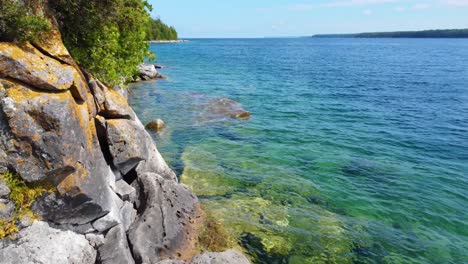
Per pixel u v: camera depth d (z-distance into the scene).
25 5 8.14
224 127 24.20
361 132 24.17
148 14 13.74
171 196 11.64
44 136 7.42
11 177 7.32
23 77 7.39
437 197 15.05
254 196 14.48
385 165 18.39
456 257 11.37
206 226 11.74
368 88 42.53
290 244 11.45
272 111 29.56
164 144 20.12
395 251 11.52
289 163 18.25
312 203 14.24
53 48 8.61
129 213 10.55
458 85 45.38
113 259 8.82
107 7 10.86
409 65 72.94
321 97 36.34
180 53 103.88
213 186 15.08
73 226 8.58
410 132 24.38
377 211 13.87
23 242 7.50
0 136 7.15
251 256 10.76
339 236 12.09
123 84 15.16
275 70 60.47
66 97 7.98
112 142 10.33
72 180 7.94
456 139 22.92
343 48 155.38
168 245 10.06
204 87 40.19
